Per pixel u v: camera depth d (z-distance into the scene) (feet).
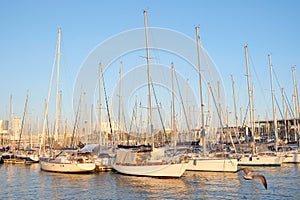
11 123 275.59
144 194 91.50
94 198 87.51
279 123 255.09
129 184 107.55
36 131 263.90
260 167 154.40
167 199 84.89
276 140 183.93
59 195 92.17
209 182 109.70
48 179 122.93
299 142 192.75
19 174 140.15
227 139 179.83
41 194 94.07
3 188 104.68
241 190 95.50
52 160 147.23
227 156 146.61
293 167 154.40
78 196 90.43
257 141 230.27
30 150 219.41
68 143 171.22
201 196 87.81
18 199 87.66
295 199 83.25
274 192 92.07
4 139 286.46
